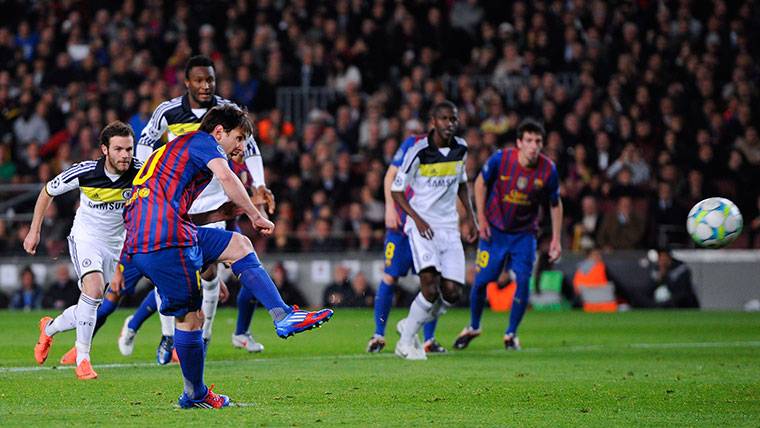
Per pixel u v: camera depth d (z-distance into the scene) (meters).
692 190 57.34
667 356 30.39
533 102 61.53
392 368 26.69
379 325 31.72
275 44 66.06
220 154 18.33
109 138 24.30
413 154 29.72
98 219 25.28
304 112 65.44
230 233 19.19
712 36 66.75
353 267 54.88
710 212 24.00
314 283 55.19
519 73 65.19
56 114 64.62
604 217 55.31
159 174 18.34
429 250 29.30
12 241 56.47
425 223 29.17
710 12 68.19
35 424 16.97
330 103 64.88
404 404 19.78
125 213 18.75
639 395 21.28
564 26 66.75
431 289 29.16
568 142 59.00
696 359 29.45
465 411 18.88
